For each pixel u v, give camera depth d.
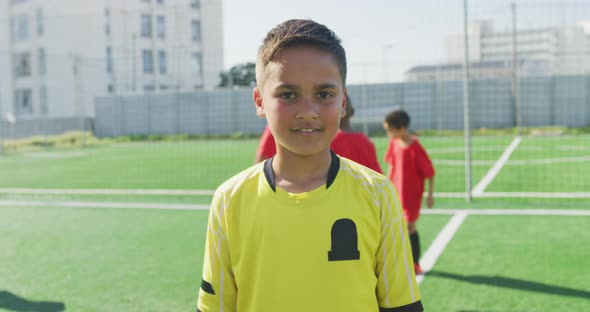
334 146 3.15
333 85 1.29
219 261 1.46
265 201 1.39
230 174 12.52
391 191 1.45
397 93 25.05
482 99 24.77
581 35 25.06
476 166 12.73
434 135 23.67
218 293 1.47
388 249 1.44
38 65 37.06
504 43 24.69
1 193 9.97
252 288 1.39
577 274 4.30
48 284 4.43
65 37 36.34
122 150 21.34
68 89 36.22
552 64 25.38
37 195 9.66
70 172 13.58
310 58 1.27
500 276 4.31
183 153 18.94
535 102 24.91
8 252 5.50
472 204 7.62
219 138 27.55
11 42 37.97
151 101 29.97
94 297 4.09
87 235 6.23
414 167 4.46
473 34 21.55
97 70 36.75
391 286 1.44
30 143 24.70
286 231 1.35
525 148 16.94
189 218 7.12
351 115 3.32
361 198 1.41
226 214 1.45
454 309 3.64
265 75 1.32
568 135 22.55
